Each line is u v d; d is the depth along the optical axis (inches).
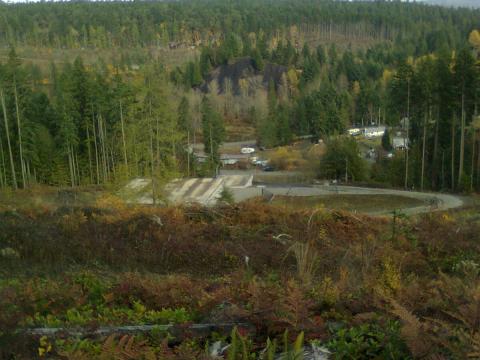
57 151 1865.2
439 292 200.4
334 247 439.5
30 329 185.9
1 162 1838.1
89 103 1895.9
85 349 166.6
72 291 253.8
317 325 171.0
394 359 146.5
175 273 383.9
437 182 1893.5
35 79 3772.1
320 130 3398.1
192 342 165.6
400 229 514.3
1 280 313.6
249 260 407.8
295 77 4840.1
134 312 220.2
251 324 179.8
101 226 468.8
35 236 403.5
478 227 510.9
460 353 131.1
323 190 1632.6
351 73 4763.8
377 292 201.8
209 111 2664.9
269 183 1990.7
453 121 1807.3
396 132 3570.4
